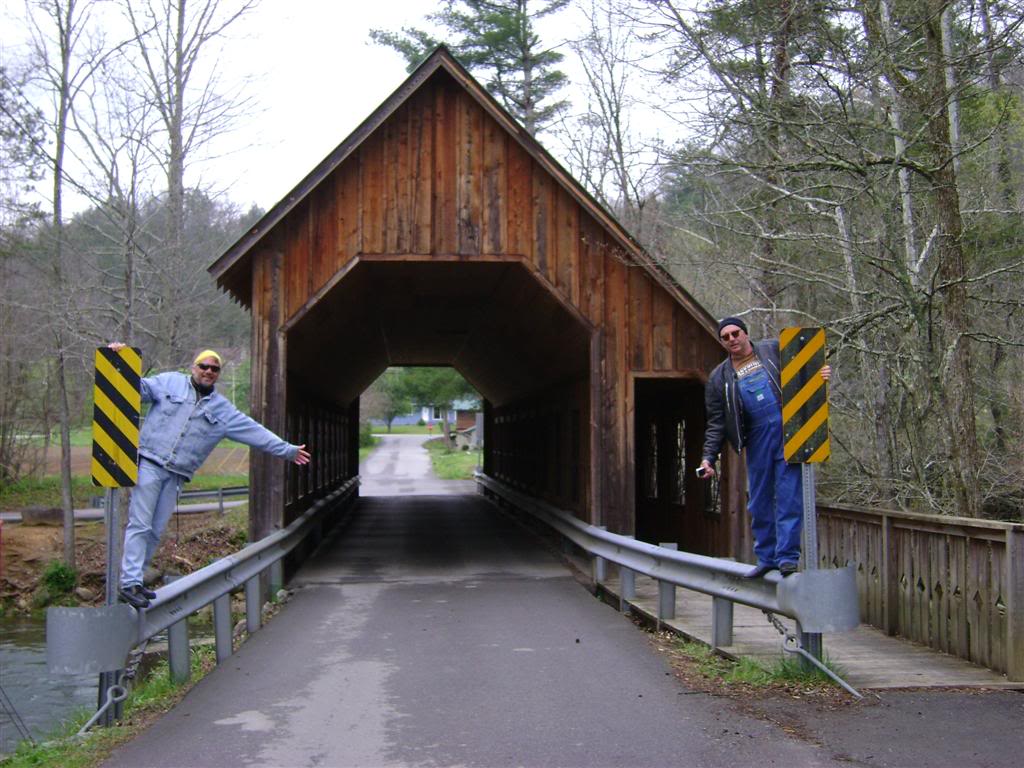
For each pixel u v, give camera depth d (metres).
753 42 11.81
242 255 12.95
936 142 10.58
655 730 6.06
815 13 11.42
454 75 13.30
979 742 5.65
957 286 10.92
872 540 9.23
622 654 8.57
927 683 6.94
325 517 19.75
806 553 6.91
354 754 5.71
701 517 15.21
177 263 24.11
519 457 26.19
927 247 11.89
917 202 13.52
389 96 13.15
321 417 20.48
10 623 22.23
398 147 13.52
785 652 7.37
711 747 5.66
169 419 7.12
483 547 17.88
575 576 14.09
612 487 13.70
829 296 15.45
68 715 13.91
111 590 6.60
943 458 12.91
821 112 11.42
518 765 5.43
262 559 11.11
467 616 10.71
